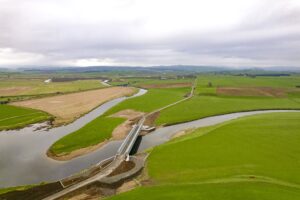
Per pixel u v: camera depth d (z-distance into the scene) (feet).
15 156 227.81
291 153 205.16
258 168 178.29
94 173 176.14
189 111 394.11
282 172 171.83
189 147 223.51
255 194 134.82
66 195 151.12
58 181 169.17
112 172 176.14
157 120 345.10
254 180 155.43
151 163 191.93
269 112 388.37
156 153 212.02
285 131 260.83
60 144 252.62
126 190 154.30
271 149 213.87
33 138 279.28
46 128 319.47
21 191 159.02
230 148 217.56
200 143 232.32
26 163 212.23
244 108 418.51
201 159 196.44
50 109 429.38
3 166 206.59
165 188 146.41
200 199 131.34
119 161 194.08
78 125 333.42
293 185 152.46
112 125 317.63
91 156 224.12
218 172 173.17
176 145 230.07
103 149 240.32
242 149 214.69
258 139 238.48
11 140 272.92
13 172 195.52
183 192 139.95
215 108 417.08
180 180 164.04
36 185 167.22
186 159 197.47
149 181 164.66
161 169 181.16
